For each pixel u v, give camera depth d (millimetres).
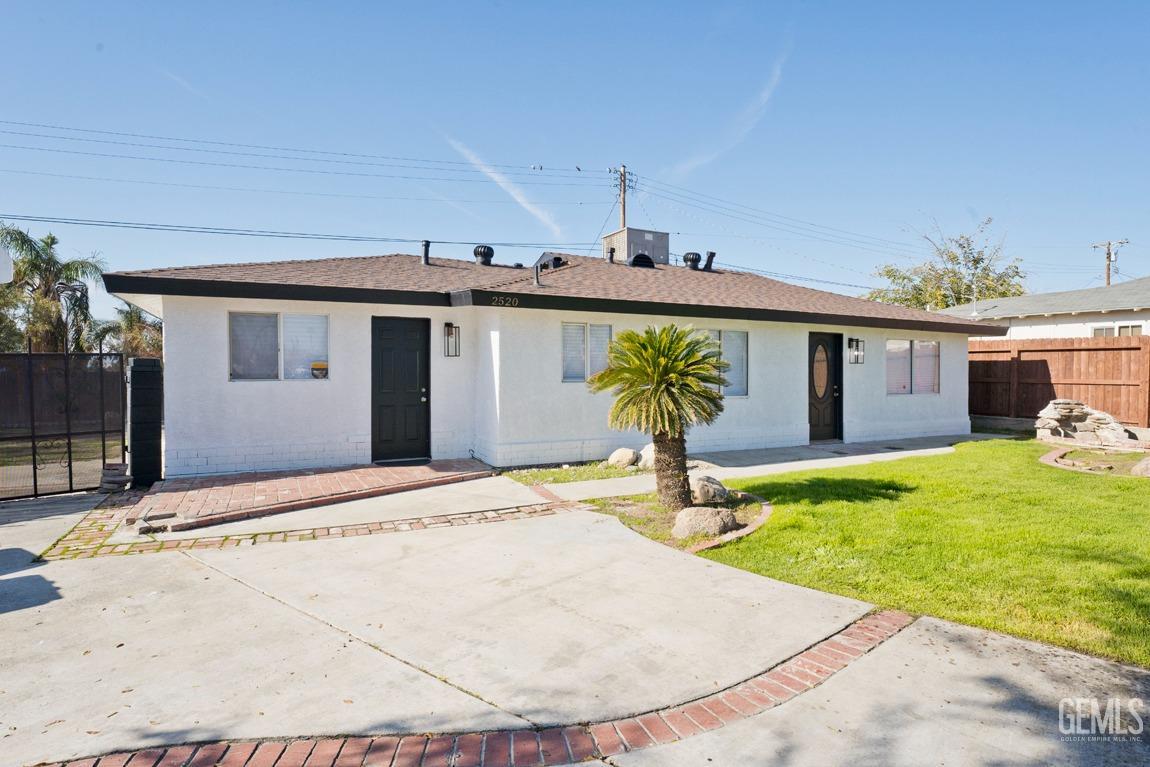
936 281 36406
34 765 2480
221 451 8773
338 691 3061
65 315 20391
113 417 9672
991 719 2781
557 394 10102
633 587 4531
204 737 2666
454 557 5297
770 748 2607
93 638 3682
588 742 2666
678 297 11055
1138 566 4652
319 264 10891
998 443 12422
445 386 10305
